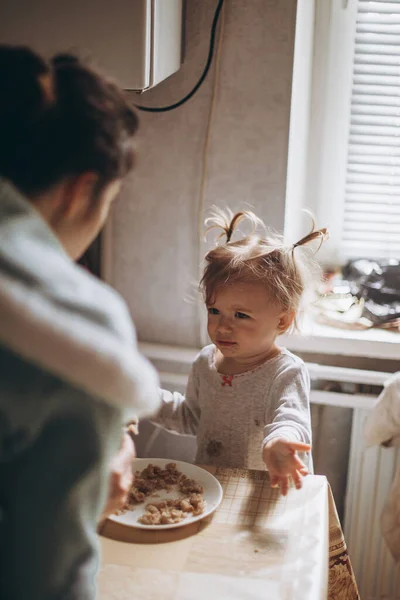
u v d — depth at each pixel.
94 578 0.66
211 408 1.48
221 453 1.46
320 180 1.91
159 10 1.36
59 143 0.64
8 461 0.60
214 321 1.42
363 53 1.82
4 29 1.33
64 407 0.58
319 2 1.78
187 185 1.68
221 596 0.90
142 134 1.66
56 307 0.56
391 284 1.86
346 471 1.85
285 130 1.62
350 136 1.89
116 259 1.75
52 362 0.55
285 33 1.56
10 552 0.61
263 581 0.93
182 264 1.73
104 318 0.59
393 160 1.89
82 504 0.62
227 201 1.68
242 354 1.43
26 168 0.64
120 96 0.70
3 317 0.53
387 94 1.84
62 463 0.59
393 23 1.79
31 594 0.61
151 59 1.34
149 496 1.13
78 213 0.70
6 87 0.64
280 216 1.68
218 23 1.57
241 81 1.60
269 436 1.25
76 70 0.67
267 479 1.19
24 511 0.60
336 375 1.73
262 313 1.39
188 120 1.64
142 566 0.96
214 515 1.09
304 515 1.08
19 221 0.61
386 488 1.77
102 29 1.30
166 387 1.79
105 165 0.67
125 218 1.72
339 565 1.15
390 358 1.74
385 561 1.81
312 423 1.82
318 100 1.85
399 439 1.67
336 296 1.81
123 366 0.56
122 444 0.97
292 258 1.43
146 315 1.78
